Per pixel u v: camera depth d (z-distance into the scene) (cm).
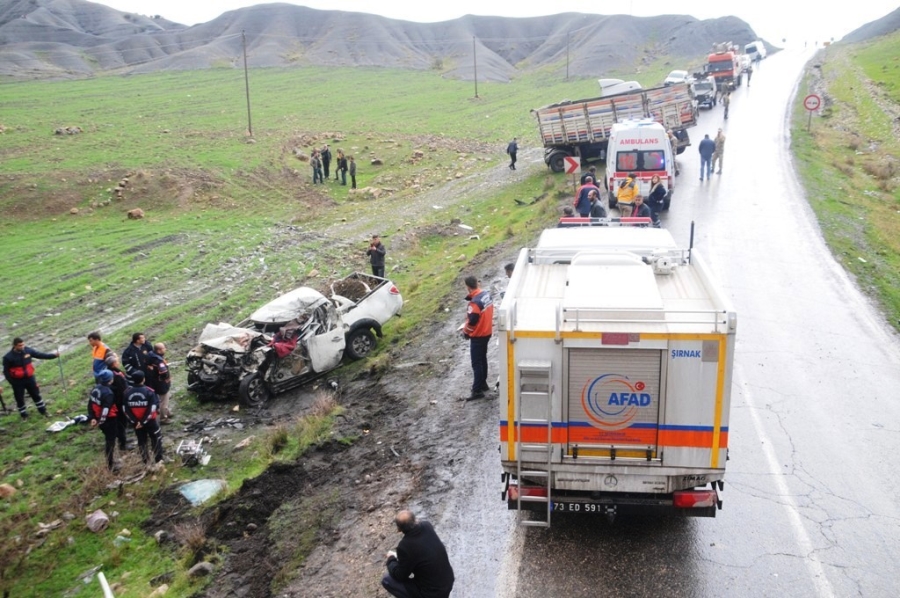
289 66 8538
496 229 2439
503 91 7194
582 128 2944
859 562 676
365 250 2511
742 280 1473
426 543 597
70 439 1253
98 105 5794
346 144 4675
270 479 962
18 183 3366
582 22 11031
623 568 683
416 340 1468
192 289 2114
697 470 646
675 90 2847
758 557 689
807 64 6769
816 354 1132
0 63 8025
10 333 1764
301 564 773
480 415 1044
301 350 1443
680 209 2047
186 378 1513
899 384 1028
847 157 2923
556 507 673
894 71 5156
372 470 952
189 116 5434
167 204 3412
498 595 658
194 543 857
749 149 2956
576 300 670
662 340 623
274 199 3591
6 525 991
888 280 1472
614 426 649
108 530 963
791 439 898
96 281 2189
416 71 8775
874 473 820
